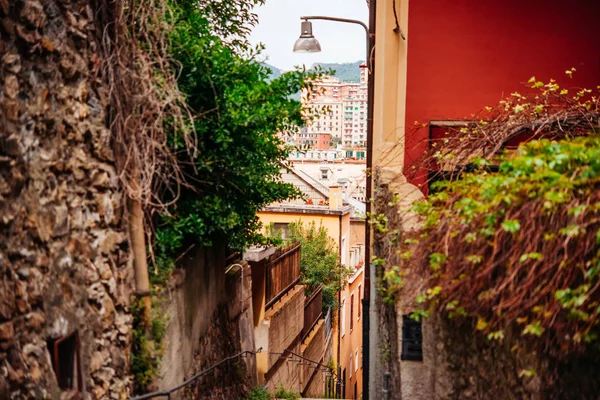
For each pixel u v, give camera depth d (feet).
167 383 22.18
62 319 16.55
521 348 12.27
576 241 11.62
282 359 47.88
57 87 16.88
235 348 35.45
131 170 20.27
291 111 24.49
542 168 12.73
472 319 14.25
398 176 25.31
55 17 16.81
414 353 17.44
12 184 14.78
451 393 15.80
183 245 25.52
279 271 48.47
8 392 14.02
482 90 31.09
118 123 19.90
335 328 77.46
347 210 83.56
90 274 18.12
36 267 15.60
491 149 20.70
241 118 23.34
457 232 13.85
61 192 16.89
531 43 30.83
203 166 23.30
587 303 11.05
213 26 29.63
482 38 31.01
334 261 72.28
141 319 20.67
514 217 12.47
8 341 14.28
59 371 16.76
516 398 12.59
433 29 31.24
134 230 20.71
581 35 30.63
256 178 26.78
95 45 18.99
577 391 11.21
